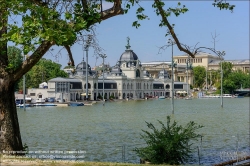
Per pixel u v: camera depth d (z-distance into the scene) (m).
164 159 25.78
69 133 52.81
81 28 18.88
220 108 124.56
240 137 47.69
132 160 33.12
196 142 42.53
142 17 22.44
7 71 21.22
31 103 150.00
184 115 91.19
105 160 32.97
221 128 59.50
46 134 51.75
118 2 20.48
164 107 131.75
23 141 44.75
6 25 18.23
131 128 59.62
